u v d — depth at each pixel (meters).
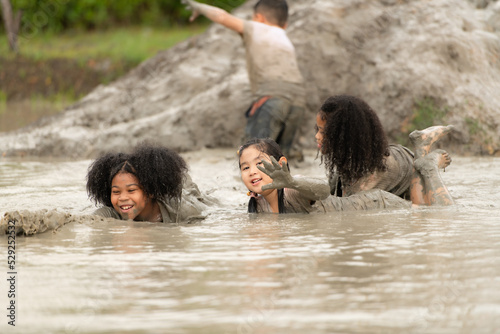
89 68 28.33
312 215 7.43
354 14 15.96
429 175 8.17
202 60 17.09
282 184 7.09
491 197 8.48
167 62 17.61
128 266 5.04
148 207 7.37
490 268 4.82
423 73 14.26
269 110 12.46
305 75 15.39
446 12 15.36
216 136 15.23
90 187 7.62
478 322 3.78
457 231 6.22
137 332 3.68
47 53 30.53
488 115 13.66
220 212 7.84
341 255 5.29
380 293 4.28
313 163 13.12
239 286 4.46
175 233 6.40
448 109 13.79
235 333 3.65
